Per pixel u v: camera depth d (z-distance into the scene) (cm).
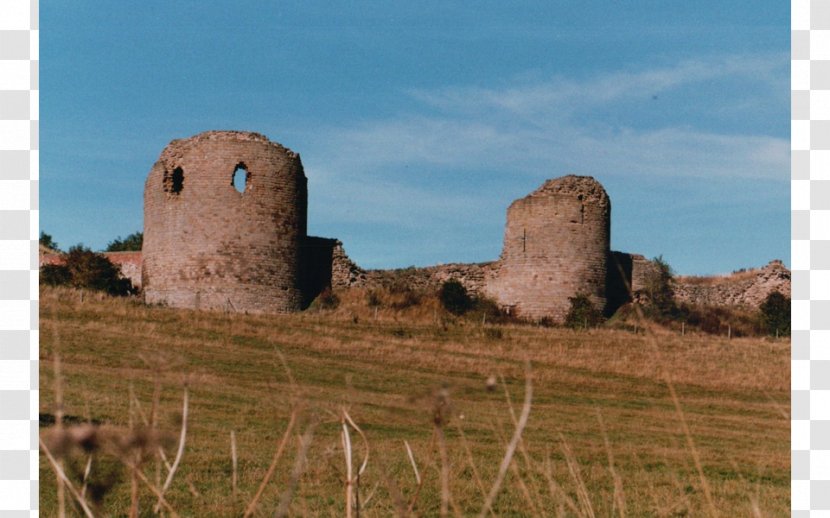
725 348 4344
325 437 1658
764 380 3591
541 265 5950
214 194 5575
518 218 6075
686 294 6512
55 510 955
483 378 3353
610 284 6200
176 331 3862
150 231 5781
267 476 388
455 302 5950
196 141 5631
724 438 2169
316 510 953
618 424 2350
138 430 290
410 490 1165
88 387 2184
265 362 3328
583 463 1580
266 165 5678
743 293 6538
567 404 2820
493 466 1461
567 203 5959
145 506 984
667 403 3009
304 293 5975
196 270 5544
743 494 1247
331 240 6259
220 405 2088
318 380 2989
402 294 6056
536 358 3872
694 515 1057
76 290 4891
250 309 5569
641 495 1216
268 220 5666
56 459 291
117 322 3912
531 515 1056
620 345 4284
